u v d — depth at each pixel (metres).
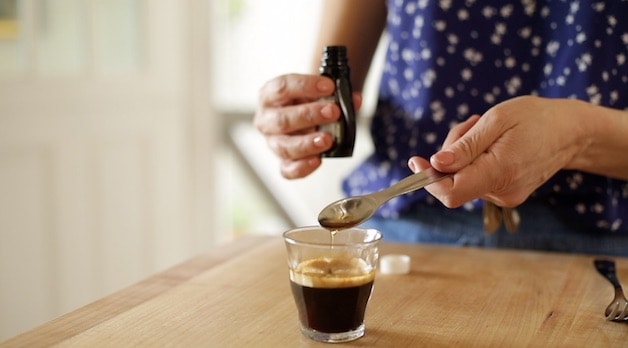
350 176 1.09
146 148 1.84
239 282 0.88
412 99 1.03
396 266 0.91
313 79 0.96
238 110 2.11
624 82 0.95
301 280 0.74
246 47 2.26
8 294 1.53
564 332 0.76
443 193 0.81
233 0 2.24
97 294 1.73
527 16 0.98
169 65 1.89
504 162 0.81
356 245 0.75
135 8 1.79
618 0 0.94
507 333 0.76
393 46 1.05
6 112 1.49
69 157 1.63
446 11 1.00
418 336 0.75
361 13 1.10
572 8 0.95
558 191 0.98
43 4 1.56
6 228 1.51
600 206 0.97
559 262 0.95
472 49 1.00
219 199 2.08
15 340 0.74
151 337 0.75
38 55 1.56
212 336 0.75
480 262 0.95
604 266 0.91
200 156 2.00
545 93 0.98
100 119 1.70
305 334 0.75
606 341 0.74
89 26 1.66
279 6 2.23
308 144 0.96
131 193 1.80
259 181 2.23
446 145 0.86
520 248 1.01
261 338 0.75
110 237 1.75
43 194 1.58
